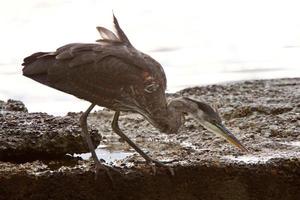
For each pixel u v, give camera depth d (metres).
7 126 14.36
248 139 15.73
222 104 18.75
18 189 12.18
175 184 12.63
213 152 14.38
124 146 15.66
